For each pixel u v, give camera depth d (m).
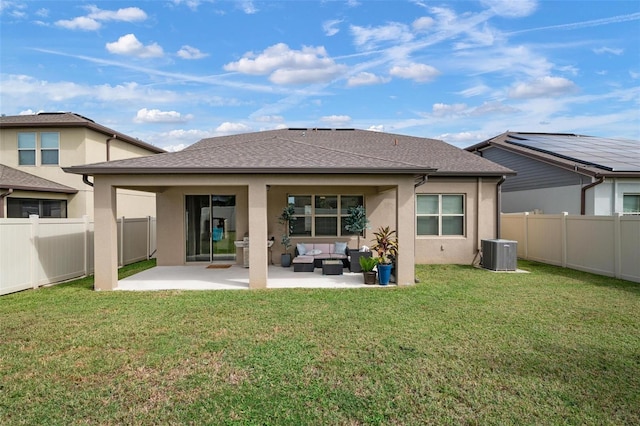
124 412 3.72
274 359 4.94
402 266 9.85
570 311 7.15
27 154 16.16
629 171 13.41
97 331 6.04
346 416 3.66
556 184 15.41
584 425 3.52
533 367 4.70
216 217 13.91
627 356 5.03
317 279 10.64
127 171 9.03
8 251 8.83
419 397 4.00
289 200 13.45
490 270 12.07
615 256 10.64
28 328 6.21
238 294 8.68
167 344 5.46
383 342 5.53
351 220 12.66
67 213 16.28
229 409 3.77
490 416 3.65
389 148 16.09
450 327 6.20
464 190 13.50
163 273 11.75
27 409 3.78
